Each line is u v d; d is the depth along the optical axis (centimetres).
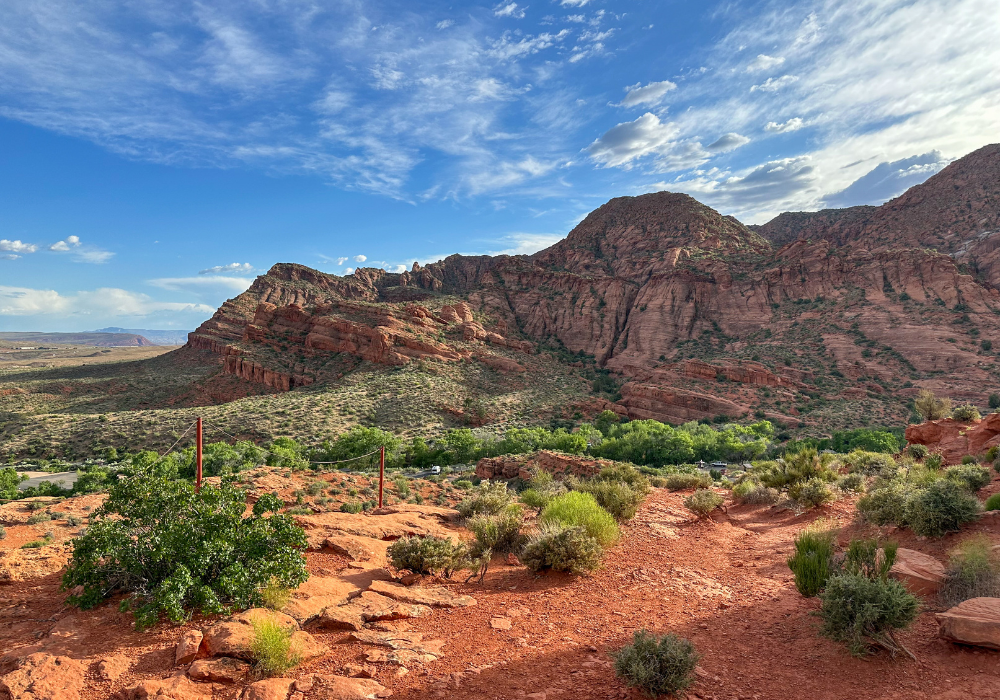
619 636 823
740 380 11488
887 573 793
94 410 11400
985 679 591
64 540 1471
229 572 902
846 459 3077
